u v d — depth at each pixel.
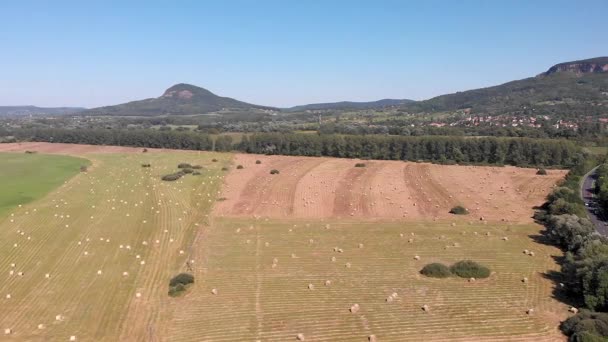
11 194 104.75
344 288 56.00
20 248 70.06
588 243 62.34
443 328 46.25
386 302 52.06
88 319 48.47
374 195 105.94
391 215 90.44
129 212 92.00
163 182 121.94
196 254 68.38
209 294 54.56
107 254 68.19
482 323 47.12
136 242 73.81
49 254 67.75
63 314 49.50
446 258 66.12
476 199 102.44
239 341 44.12
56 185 116.56
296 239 75.44
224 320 48.19
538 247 70.62
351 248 70.88
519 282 57.25
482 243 72.69
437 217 88.69
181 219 87.31
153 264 64.44
